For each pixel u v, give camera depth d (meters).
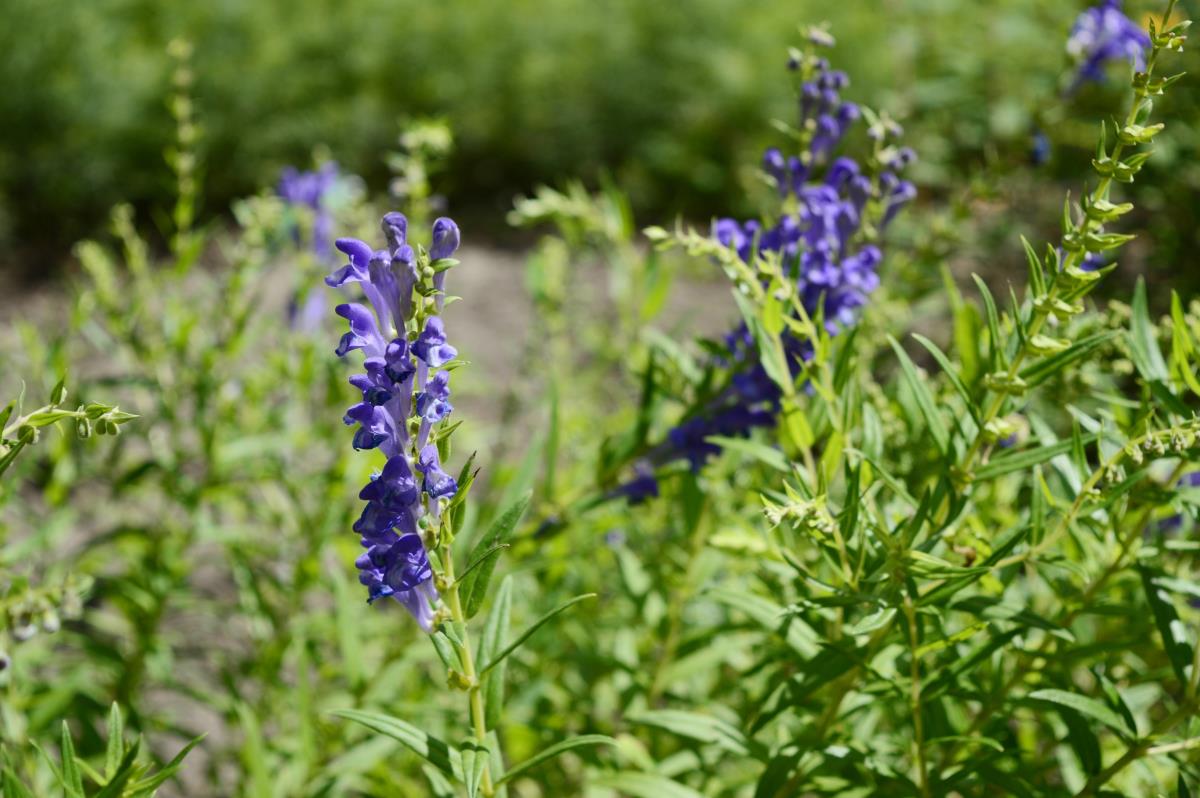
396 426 2.36
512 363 9.12
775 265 2.99
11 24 12.34
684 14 13.59
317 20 13.64
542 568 4.29
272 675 4.45
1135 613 2.90
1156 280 5.84
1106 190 2.39
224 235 11.89
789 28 13.38
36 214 12.30
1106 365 3.29
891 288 4.23
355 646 3.57
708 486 3.90
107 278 4.75
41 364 4.70
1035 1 7.94
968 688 2.97
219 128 12.68
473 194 13.48
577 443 5.35
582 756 3.52
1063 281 2.42
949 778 2.79
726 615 4.14
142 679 4.94
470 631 4.47
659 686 3.72
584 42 13.67
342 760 3.61
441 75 13.52
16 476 4.02
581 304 6.15
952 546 2.78
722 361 3.56
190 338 4.83
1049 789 2.92
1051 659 2.96
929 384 3.43
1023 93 7.41
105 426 2.34
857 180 3.28
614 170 13.48
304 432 4.84
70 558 4.98
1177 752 2.96
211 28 13.23
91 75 12.35
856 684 3.02
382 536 2.38
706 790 3.63
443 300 2.35
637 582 3.92
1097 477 2.58
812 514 2.48
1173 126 5.80
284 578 4.89
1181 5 5.57
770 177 3.53
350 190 5.50
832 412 2.91
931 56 9.27
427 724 4.08
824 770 3.00
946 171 8.10
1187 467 2.96
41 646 4.45
